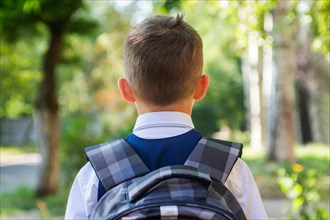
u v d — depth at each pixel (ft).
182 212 4.50
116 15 70.23
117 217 4.60
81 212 5.16
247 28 21.39
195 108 89.61
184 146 5.16
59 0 31.83
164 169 4.77
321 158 47.67
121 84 5.48
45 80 34.99
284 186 18.03
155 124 5.24
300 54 72.95
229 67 90.58
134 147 5.18
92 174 5.19
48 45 34.88
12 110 64.28
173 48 5.13
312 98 78.69
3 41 34.40
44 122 34.86
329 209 22.66
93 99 89.71
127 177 4.93
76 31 34.68
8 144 104.83
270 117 42.14
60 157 36.60
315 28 20.25
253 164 42.14
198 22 63.36
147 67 5.10
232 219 4.62
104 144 5.29
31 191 35.55
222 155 5.12
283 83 40.98
